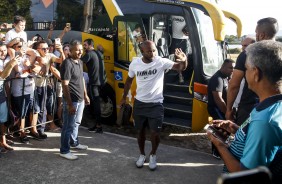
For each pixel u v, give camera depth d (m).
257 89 1.67
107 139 5.31
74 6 7.00
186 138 6.00
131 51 6.07
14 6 7.98
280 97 1.54
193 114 5.56
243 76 3.26
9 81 4.48
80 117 4.54
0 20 8.16
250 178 1.01
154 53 3.98
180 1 5.28
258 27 3.12
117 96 6.33
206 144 5.70
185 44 6.94
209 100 4.80
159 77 4.02
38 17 7.66
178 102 6.07
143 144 4.23
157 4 5.88
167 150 4.93
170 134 6.20
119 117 4.67
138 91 4.09
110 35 6.38
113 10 6.38
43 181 3.68
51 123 5.55
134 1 6.18
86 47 5.67
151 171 4.11
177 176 4.00
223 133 2.13
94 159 4.40
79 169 4.05
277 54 1.58
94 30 6.65
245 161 1.54
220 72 4.71
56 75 5.29
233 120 3.61
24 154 4.41
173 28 6.98
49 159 4.30
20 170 3.92
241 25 5.49
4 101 4.21
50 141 4.99
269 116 1.49
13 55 4.51
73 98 4.26
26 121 5.05
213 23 4.71
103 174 3.95
